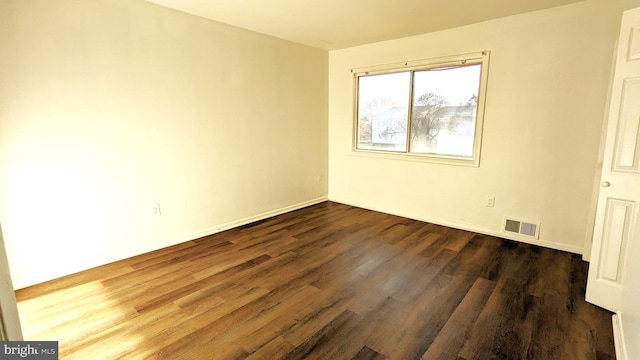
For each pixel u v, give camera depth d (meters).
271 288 2.49
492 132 3.46
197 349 1.83
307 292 2.44
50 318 2.10
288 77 4.29
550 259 2.98
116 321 2.07
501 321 2.08
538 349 1.83
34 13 2.33
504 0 2.78
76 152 2.64
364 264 2.91
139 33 2.88
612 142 2.07
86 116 2.66
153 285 2.53
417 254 3.12
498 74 3.35
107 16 2.68
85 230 2.76
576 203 3.06
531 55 3.13
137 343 1.87
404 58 4.05
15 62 2.29
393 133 4.42
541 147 3.19
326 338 1.92
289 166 4.52
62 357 1.76
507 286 2.51
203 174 3.54
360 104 4.72
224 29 3.50
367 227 3.92
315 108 4.78
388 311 2.20
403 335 1.95
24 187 2.42
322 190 5.15
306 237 3.58
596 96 2.85
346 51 4.63
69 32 2.50
